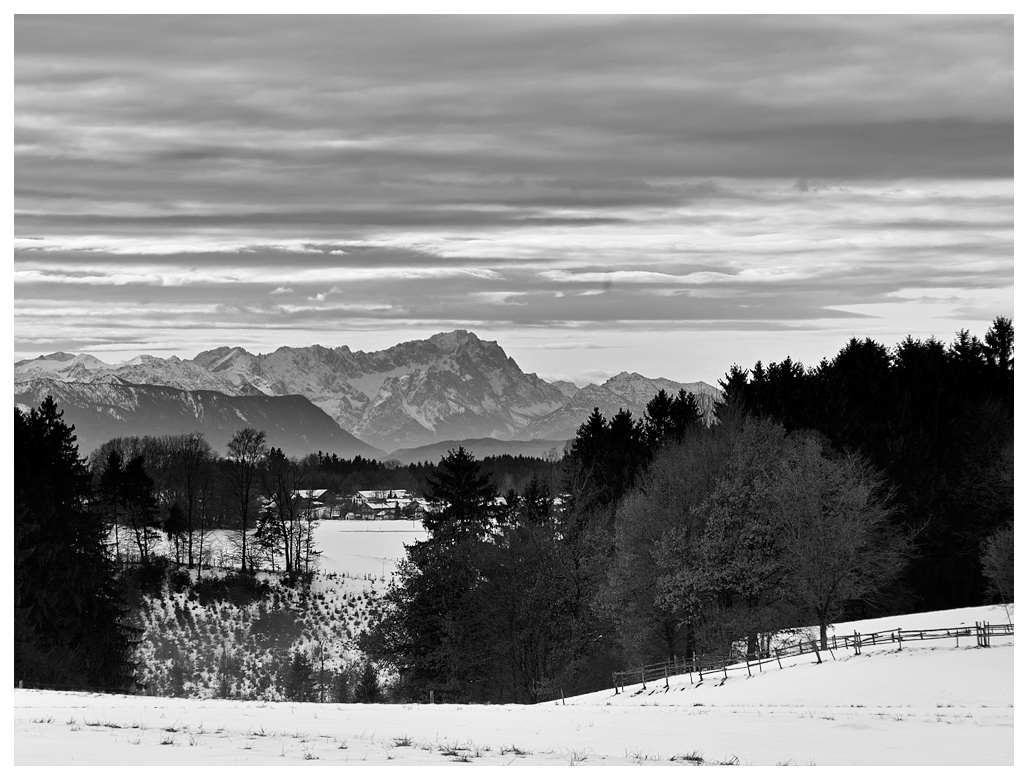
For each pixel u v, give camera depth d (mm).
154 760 23672
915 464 83438
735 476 68312
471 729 34000
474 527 83875
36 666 70000
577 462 90375
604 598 66750
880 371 92500
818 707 45156
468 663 69625
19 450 80750
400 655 74312
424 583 73500
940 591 82000
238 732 30406
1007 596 68562
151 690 90438
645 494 74250
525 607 70375
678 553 65062
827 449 81812
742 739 31719
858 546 65938
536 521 79625
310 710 43438
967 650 53188
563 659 70438
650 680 63969
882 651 55688
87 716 35656
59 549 79000
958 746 30688
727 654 63469
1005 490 77750
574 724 36344
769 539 66250
